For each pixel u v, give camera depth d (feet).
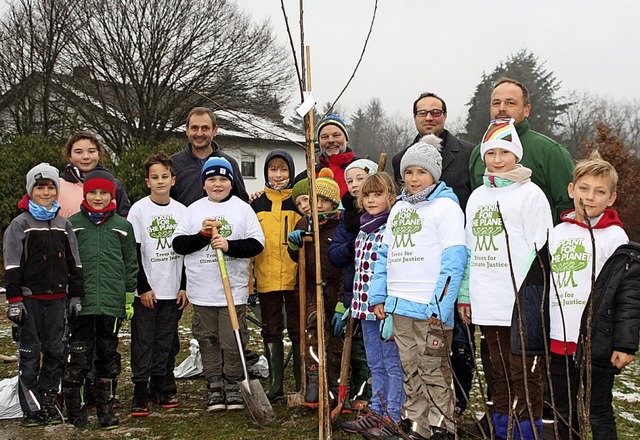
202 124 15.81
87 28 63.77
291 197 14.90
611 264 9.63
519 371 10.31
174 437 12.25
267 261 14.39
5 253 12.55
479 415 13.55
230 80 62.85
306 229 13.87
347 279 13.16
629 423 13.58
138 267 13.53
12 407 13.44
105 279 12.92
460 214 11.16
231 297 12.97
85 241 12.98
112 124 66.39
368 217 12.60
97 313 12.77
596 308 9.59
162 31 63.98
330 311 13.91
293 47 7.87
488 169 11.12
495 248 10.66
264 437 12.23
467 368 12.94
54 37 64.39
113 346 13.05
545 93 115.55
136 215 14.07
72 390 12.81
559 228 10.53
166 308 14.24
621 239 9.81
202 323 14.02
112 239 13.10
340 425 12.73
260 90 61.52
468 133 111.45
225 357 14.01
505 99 12.21
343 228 13.21
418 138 14.71
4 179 47.06
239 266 13.97
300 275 13.38
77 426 12.80
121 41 64.39
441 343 10.95
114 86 66.33
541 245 10.36
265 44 65.41
